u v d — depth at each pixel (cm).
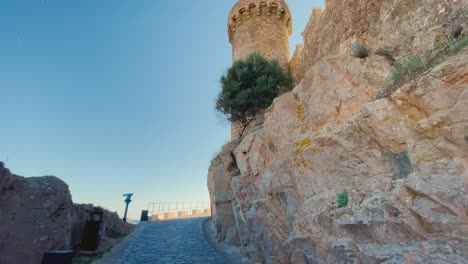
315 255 510
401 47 549
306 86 654
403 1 617
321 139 533
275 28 2112
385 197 376
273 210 709
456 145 311
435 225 307
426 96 348
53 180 939
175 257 1034
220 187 1388
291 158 636
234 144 1274
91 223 1053
